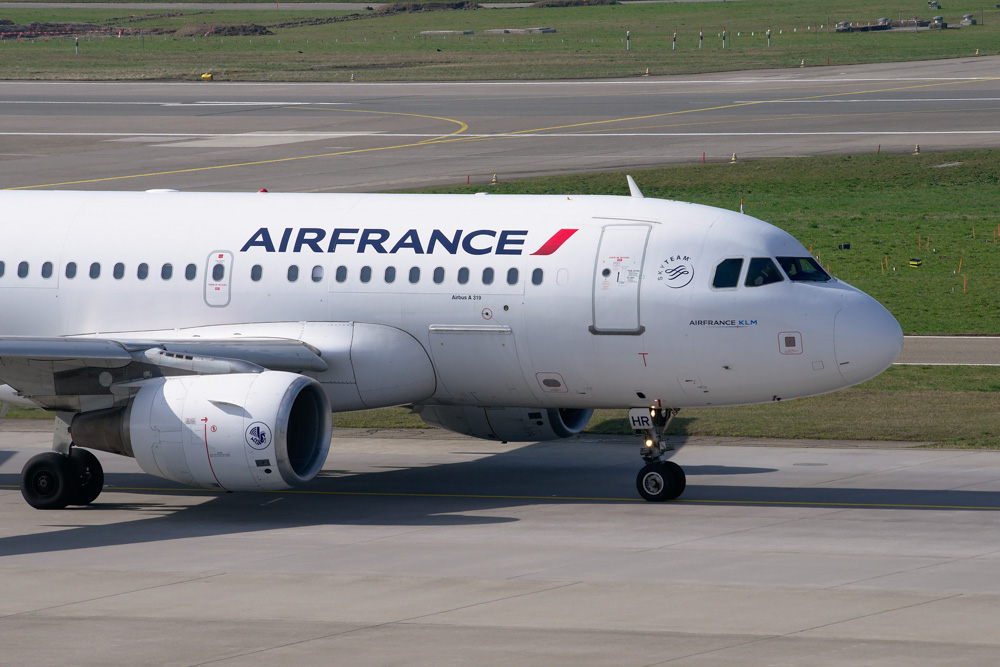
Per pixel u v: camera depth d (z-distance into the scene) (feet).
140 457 285.02
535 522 284.61
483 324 305.94
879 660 181.78
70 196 345.92
